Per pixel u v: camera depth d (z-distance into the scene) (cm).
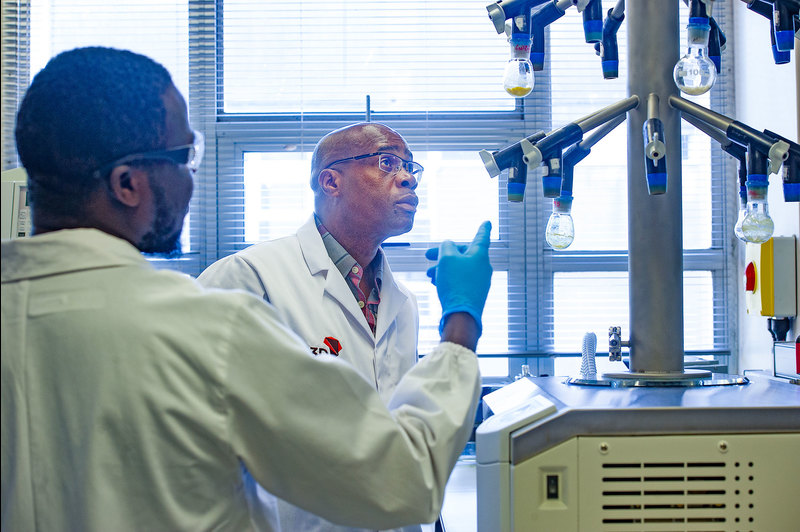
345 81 241
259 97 241
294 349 81
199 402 77
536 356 238
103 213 82
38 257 79
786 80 202
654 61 117
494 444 94
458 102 243
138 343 76
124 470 75
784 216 204
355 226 150
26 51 231
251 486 92
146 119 81
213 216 241
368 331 146
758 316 226
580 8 119
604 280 245
